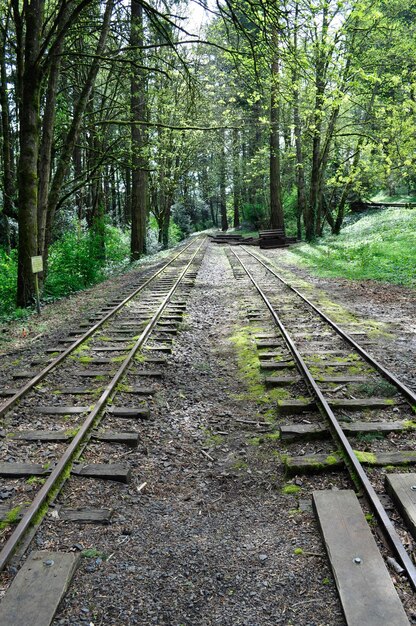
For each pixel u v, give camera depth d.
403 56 23.89
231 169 48.94
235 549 3.86
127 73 17.44
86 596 3.30
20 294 13.59
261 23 10.36
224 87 26.30
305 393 6.65
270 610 3.19
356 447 5.20
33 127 13.26
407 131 20.03
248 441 5.72
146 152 20.50
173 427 6.09
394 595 3.07
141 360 8.15
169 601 3.30
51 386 7.09
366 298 13.08
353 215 37.25
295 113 29.78
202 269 20.84
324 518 3.84
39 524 3.97
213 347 9.33
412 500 3.99
